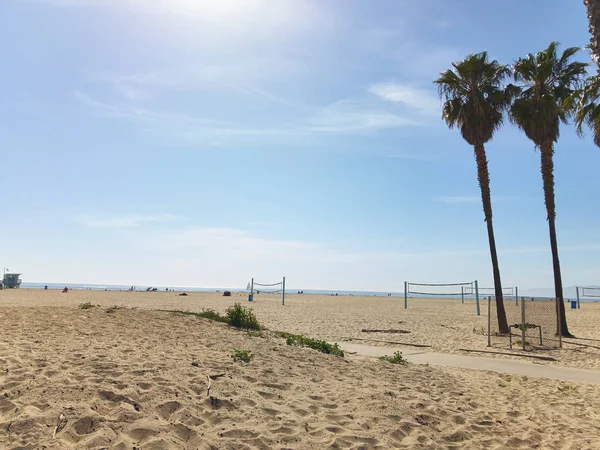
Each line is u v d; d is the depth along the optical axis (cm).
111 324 914
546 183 1620
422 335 1524
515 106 1597
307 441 417
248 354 734
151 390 478
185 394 486
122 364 571
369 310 2906
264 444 398
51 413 396
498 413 584
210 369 606
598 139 1332
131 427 387
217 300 3822
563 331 1525
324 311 2684
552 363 1021
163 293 5766
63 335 766
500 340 1404
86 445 351
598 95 1116
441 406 582
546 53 1573
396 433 463
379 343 1312
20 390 444
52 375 504
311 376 657
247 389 539
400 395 606
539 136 1588
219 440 394
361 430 461
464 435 486
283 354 798
